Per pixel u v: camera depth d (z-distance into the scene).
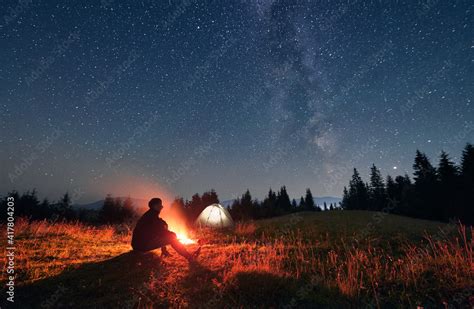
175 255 6.33
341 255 6.69
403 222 14.39
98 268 5.40
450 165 35.28
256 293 4.20
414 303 3.95
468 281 4.30
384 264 5.70
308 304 4.00
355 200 61.81
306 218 17.78
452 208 32.19
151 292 4.28
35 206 28.75
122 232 11.59
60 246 7.43
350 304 4.00
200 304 3.91
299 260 6.11
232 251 6.92
